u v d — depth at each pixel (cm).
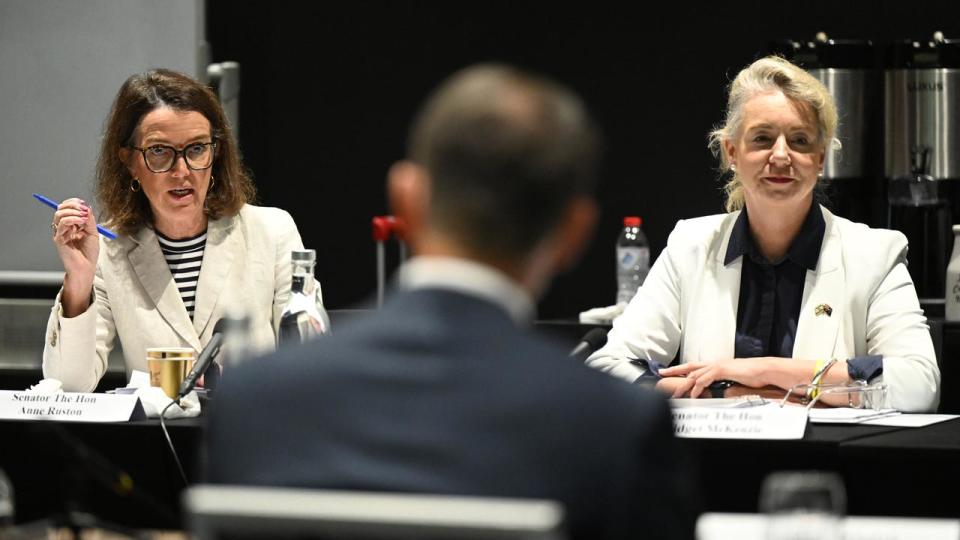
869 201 910
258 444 239
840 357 644
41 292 938
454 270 248
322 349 247
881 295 651
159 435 536
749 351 659
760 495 500
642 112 1069
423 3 1093
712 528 298
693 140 1061
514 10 1082
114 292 679
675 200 1067
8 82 960
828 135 654
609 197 1079
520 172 245
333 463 233
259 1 1107
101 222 693
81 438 545
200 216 691
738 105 663
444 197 248
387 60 1100
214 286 683
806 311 652
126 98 677
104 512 536
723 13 1048
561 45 1078
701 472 506
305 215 1119
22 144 959
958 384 770
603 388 239
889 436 503
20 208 959
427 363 240
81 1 951
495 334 243
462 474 230
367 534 220
